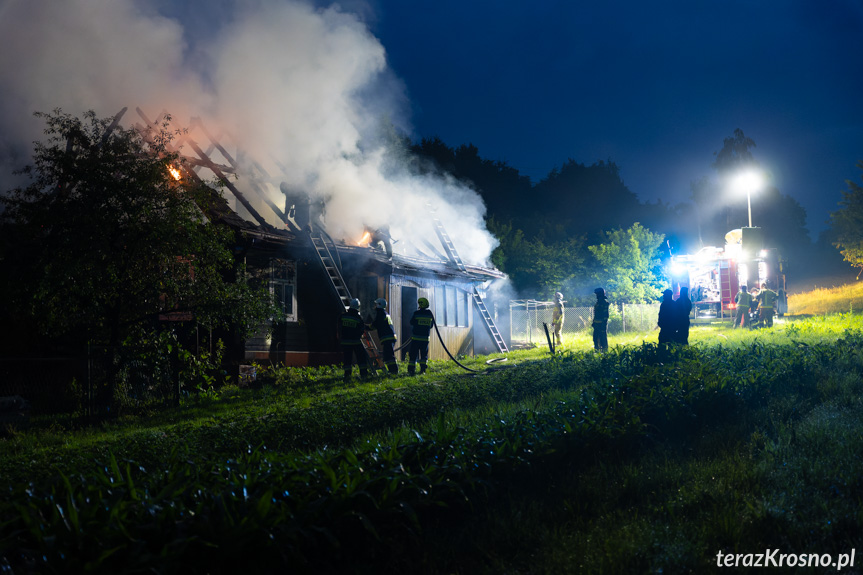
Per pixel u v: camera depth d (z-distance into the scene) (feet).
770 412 24.48
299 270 53.78
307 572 11.51
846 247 135.85
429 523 13.98
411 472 14.84
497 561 12.58
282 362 51.03
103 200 35.37
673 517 14.57
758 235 98.78
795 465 17.34
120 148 36.60
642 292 111.04
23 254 35.37
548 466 17.57
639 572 12.12
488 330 69.41
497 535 13.64
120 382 34.86
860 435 19.60
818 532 13.33
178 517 10.81
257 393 40.11
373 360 49.06
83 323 37.63
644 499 16.12
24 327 41.52
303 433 23.38
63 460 19.61
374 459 14.06
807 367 31.24
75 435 29.04
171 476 12.99
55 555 9.63
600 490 16.26
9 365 32.91
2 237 35.09
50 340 40.75
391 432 24.41
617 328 92.12
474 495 14.98
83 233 34.71
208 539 10.55
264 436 22.65
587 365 37.70
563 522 14.61
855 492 15.38
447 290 68.23
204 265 39.40
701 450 20.18
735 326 79.51
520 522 14.33
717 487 16.11
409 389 32.14
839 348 37.99
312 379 45.27
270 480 12.60
